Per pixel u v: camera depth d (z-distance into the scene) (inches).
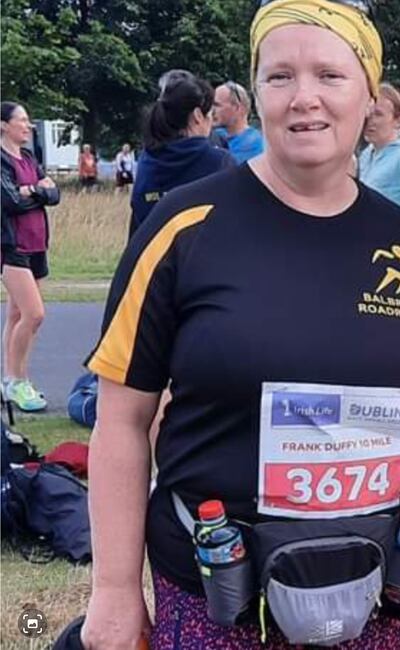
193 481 70.1
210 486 69.4
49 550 160.7
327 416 67.6
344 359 67.5
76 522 160.4
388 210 72.6
